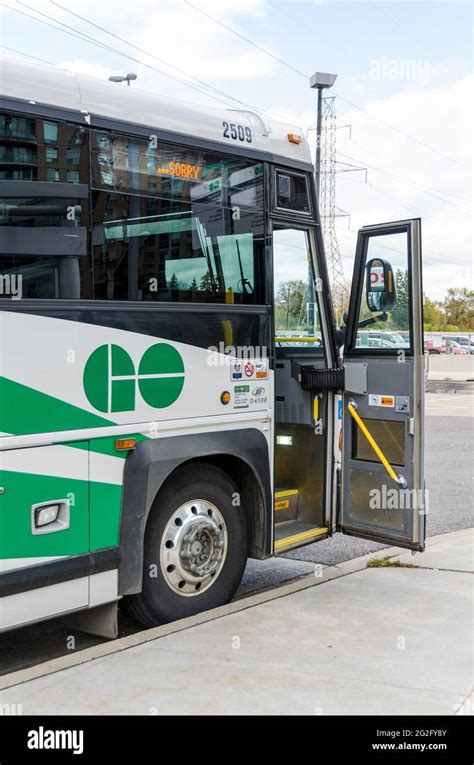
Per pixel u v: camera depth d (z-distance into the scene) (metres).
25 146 4.14
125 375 4.52
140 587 4.64
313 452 6.22
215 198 5.16
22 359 4.02
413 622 4.84
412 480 5.65
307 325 6.19
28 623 4.08
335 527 6.20
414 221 5.62
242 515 5.39
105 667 4.10
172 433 4.82
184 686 3.88
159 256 4.76
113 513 4.51
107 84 4.61
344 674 4.05
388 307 5.82
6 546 3.98
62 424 4.21
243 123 5.44
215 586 5.21
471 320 98.19
